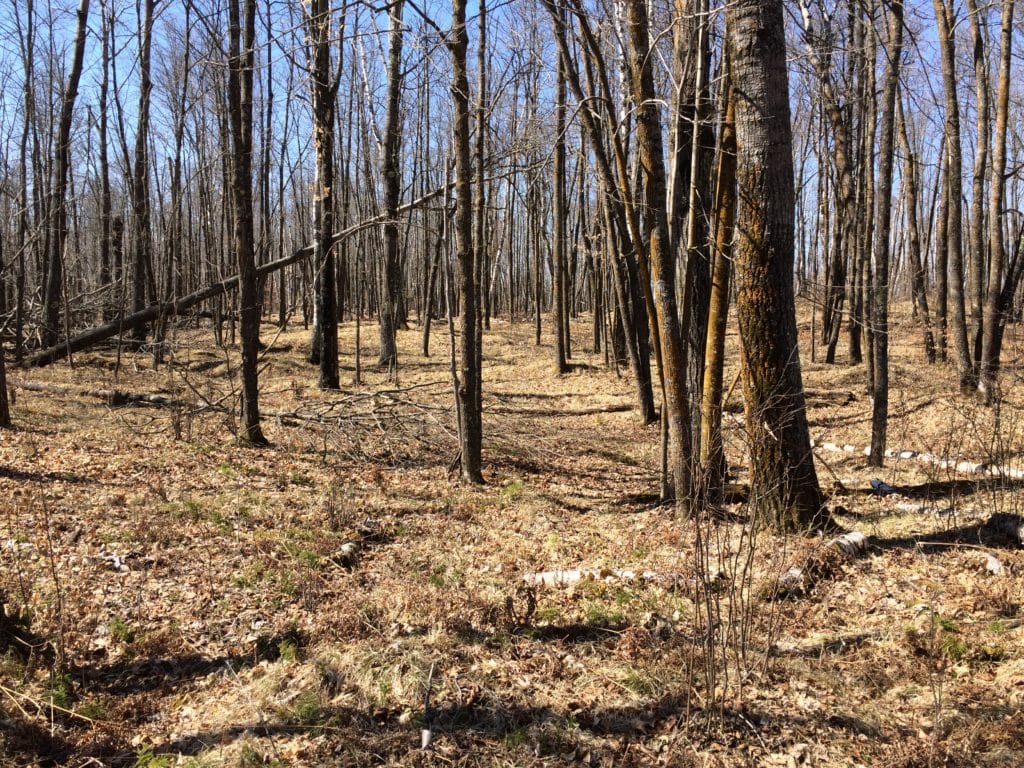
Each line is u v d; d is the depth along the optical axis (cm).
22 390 1405
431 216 2539
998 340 1277
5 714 387
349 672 436
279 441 1116
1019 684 411
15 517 658
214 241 2708
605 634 501
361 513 780
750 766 361
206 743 382
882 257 983
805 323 2677
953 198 1288
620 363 1956
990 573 561
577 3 693
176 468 895
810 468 656
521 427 1332
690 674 387
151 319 1596
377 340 2627
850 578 574
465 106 877
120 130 1942
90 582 551
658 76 856
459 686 426
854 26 1229
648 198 703
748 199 646
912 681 428
